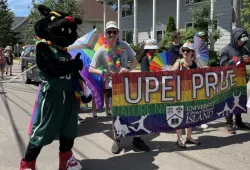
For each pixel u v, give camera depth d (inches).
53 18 158.1
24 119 292.8
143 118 196.9
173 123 204.4
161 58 227.3
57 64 151.1
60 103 155.3
